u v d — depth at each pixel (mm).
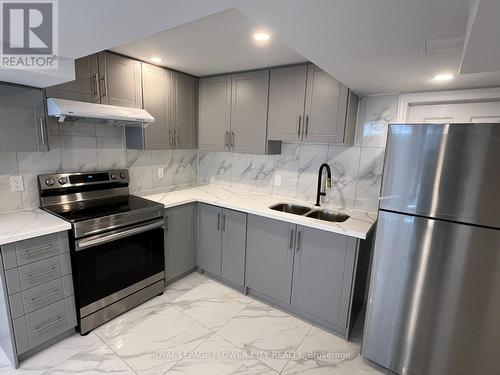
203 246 2924
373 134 2342
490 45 860
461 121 2072
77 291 1952
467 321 1495
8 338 1709
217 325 2217
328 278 2111
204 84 2965
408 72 1611
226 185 3316
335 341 2086
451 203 1452
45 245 1767
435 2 858
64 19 1070
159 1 910
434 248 1529
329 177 2428
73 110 1900
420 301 1609
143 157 2914
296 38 1195
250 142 2695
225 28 1647
